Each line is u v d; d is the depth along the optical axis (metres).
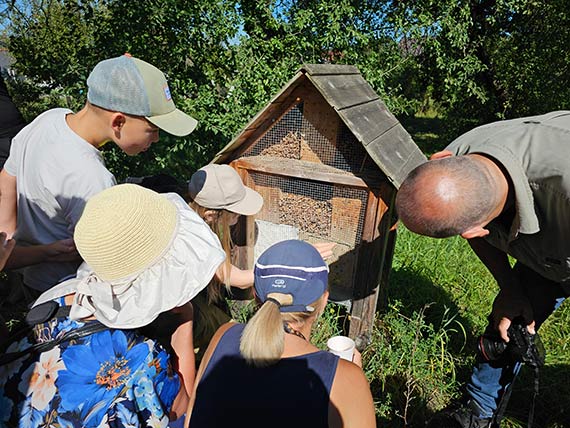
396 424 2.49
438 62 7.77
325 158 2.46
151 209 1.28
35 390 1.16
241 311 2.95
